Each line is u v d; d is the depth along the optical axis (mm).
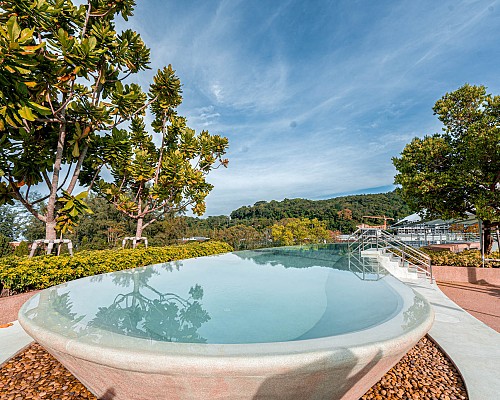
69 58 6398
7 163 7004
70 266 6066
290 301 5078
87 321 3205
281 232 20859
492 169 9258
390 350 2053
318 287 6172
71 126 8023
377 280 6051
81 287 4887
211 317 4164
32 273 5336
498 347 3623
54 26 6711
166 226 22250
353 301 4414
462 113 10383
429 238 17141
